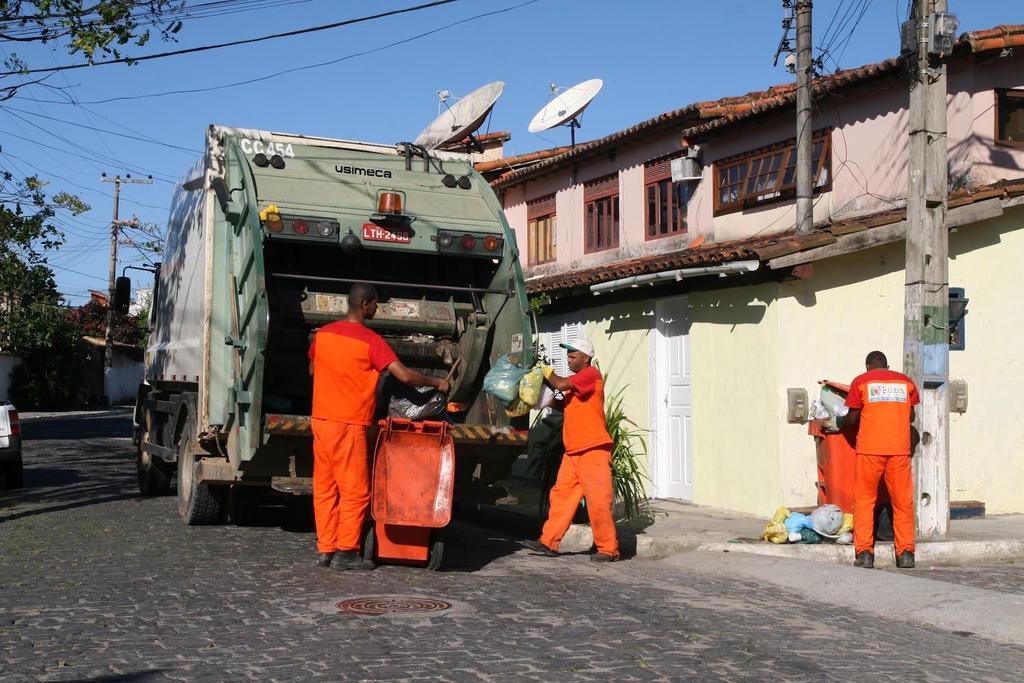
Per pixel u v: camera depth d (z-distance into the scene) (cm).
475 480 921
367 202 941
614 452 1088
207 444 993
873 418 889
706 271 1155
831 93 1373
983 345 1208
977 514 1166
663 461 1348
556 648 579
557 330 1605
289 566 818
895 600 748
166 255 1248
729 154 1598
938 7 980
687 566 898
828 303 1145
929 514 986
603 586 781
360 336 793
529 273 2133
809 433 1021
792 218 1469
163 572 787
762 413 1146
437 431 814
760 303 1152
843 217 1402
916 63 993
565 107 1989
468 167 1022
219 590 719
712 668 546
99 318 5425
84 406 4744
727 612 699
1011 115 1285
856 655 589
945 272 993
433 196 980
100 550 893
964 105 1275
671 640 607
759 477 1149
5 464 1452
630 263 1431
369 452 825
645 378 1375
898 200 1322
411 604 684
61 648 560
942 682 539
